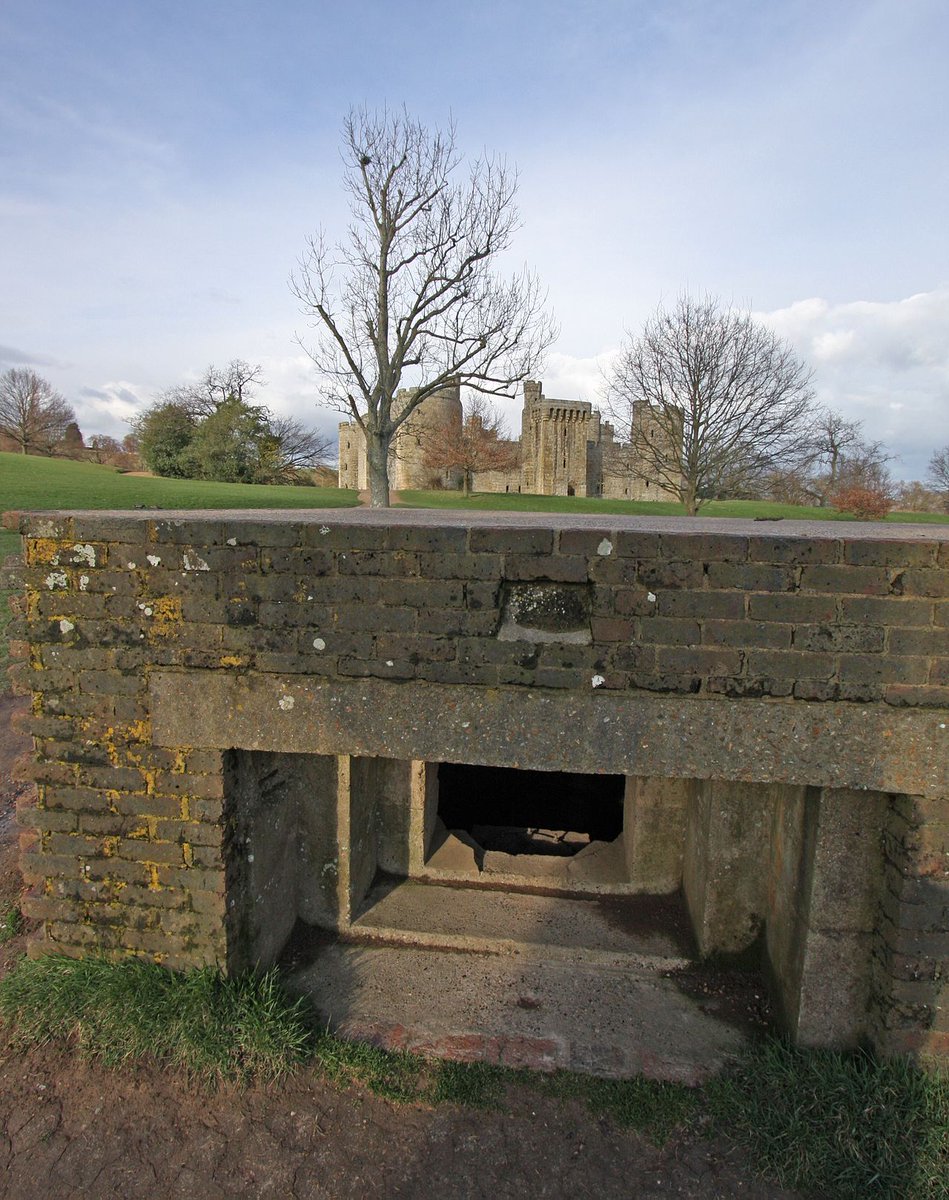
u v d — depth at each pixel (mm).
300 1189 2270
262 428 44094
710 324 25188
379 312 22578
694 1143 2416
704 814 3381
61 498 24250
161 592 2588
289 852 3396
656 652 2355
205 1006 2682
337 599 2484
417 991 3109
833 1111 2412
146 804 2725
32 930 3377
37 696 2742
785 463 25812
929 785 2293
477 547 2396
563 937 3502
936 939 2398
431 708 2473
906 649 2246
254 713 2576
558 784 6520
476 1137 2436
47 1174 2295
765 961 3131
